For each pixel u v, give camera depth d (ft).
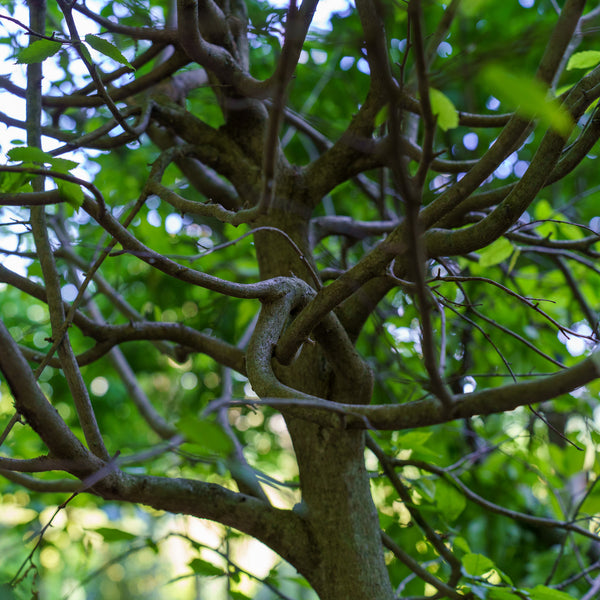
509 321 9.12
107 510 8.57
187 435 1.88
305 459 5.16
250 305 9.24
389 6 3.96
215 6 5.59
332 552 4.89
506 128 3.19
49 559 8.14
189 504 4.64
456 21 6.73
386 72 2.10
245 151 5.86
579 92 3.47
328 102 10.03
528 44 4.28
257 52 8.90
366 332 9.25
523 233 7.43
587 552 8.91
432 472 6.31
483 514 8.89
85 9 5.43
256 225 5.74
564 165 4.37
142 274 10.79
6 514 8.41
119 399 13.33
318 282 4.32
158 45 5.69
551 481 7.18
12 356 3.43
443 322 3.71
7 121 5.04
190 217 9.68
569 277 7.89
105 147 5.46
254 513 4.84
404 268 5.20
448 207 3.46
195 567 5.81
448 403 3.15
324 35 5.48
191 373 12.04
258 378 4.03
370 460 11.64
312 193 5.73
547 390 3.03
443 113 2.42
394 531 7.71
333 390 5.24
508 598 4.96
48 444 3.76
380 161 5.64
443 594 5.30
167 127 6.00
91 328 5.58
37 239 4.41
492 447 6.96
